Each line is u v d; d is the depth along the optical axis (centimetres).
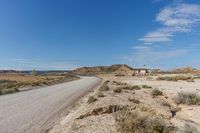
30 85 4734
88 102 1911
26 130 1123
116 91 2641
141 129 956
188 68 13688
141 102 1872
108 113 1413
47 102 2103
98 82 6369
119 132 988
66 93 2997
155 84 4897
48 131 1125
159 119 1053
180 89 3584
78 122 1195
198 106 1938
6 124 1229
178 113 1656
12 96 2606
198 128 1209
